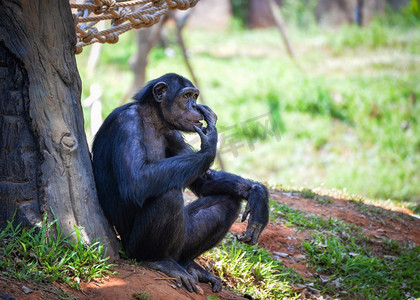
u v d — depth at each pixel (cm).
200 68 4728
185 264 1089
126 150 967
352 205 1783
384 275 1387
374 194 3048
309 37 5944
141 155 968
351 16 6381
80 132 995
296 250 1410
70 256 891
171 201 966
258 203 1077
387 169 3400
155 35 3372
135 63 3453
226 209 1114
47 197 927
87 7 1102
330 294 1259
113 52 5178
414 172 3394
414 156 3578
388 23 6075
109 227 1007
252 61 4994
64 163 947
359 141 3706
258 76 4466
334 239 1458
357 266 1383
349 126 3825
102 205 1027
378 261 1417
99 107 2734
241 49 5572
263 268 1227
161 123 1078
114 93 4009
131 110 1031
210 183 1134
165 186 954
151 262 1015
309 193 1791
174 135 1123
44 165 930
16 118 923
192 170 976
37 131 926
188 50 5300
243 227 1431
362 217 1688
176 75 1089
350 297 1254
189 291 995
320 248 1426
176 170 962
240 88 4225
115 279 918
